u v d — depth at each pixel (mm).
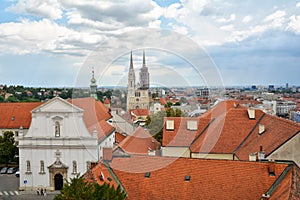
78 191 13922
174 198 18844
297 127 26094
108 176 18766
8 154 53719
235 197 18625
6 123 60281
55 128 43031
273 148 25672
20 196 42250
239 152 28047
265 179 19094
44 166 43594
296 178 18297
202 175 19859
